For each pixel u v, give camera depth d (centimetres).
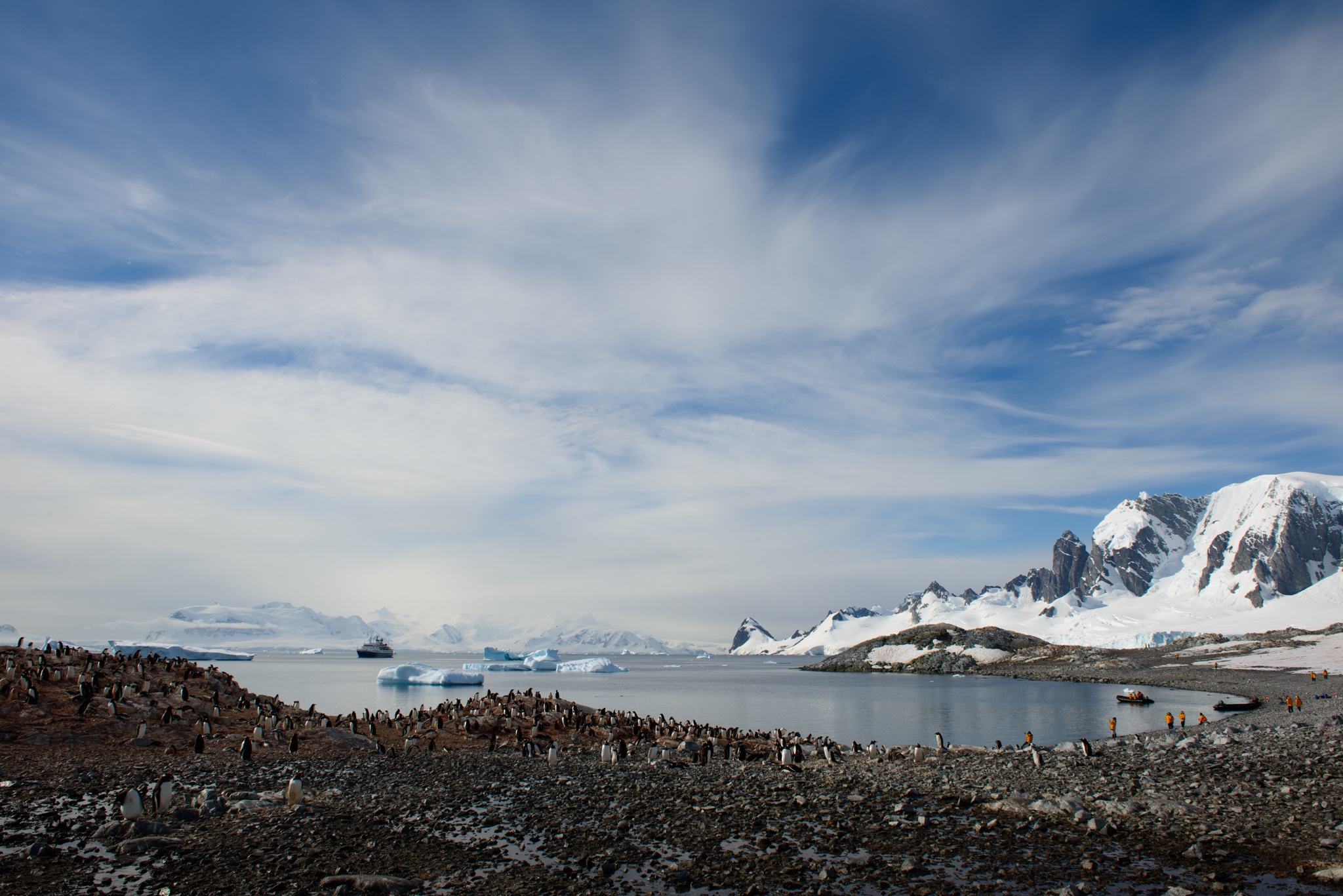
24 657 4959
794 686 18512
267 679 17562
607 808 2841
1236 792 2688
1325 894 1658
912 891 1780
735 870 1973
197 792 2902
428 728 5503
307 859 2003
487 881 1884
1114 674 19150
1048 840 2203
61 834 2175
